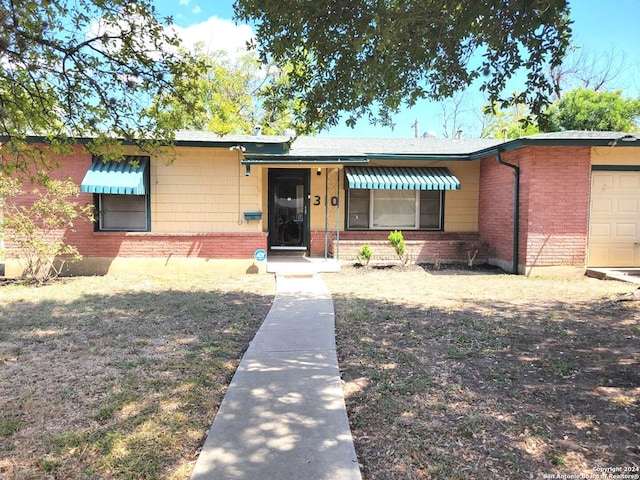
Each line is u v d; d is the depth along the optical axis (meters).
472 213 14.22
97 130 6.01
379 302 8.15
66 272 11.38
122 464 3.00
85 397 4.03
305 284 10.03
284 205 14.37
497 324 6.50
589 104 21.50
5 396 4.05
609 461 2.99
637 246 11.52
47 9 4.57
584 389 4.15
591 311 7.32
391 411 3.77
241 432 3.36
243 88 28.73
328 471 2.86
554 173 11.13
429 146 14.95
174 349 5.43
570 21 4.57
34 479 2.84
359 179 12.95
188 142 11.08
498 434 3.37
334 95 6.00
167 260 11.58
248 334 6.21
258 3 5.07
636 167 11.30
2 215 10.09
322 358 5.08
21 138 5.88
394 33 4.86
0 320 6.81
